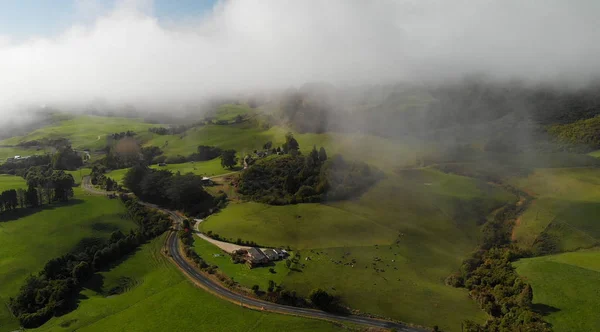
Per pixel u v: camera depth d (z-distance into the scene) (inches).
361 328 4375.0
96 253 6097.4
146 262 6156.5
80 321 4746.6
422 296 5044.3
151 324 4586.6
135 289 5462.6
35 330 4655.5
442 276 5713.6
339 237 6456.7
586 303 4441.4
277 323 4441.4
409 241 6496.1
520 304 4559.5
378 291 5093.5
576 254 5821.9
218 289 5187.0
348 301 4862.2
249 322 4483.3
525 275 5216.5
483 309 4845.0
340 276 5398.6
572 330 4089.6
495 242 6673.2
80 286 5565.9
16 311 4963.1
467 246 6648.6
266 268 5620.1
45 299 5128.0
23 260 5856.3
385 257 5974.4
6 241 6289.4
